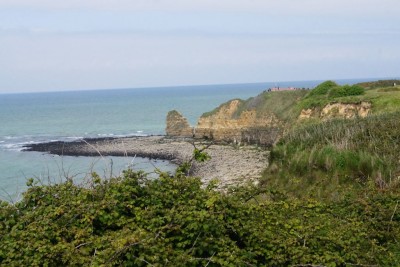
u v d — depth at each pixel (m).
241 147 53.28
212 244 5.62
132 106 159.12
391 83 52.16
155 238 5.44
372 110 36.34
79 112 136.25
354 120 18.86
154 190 6.56
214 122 62.84
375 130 15.15
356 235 6.69
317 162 13.84
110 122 98.88
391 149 13.42
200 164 42.72
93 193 6.45
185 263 5.29
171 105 158.50
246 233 6.06
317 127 19.72
